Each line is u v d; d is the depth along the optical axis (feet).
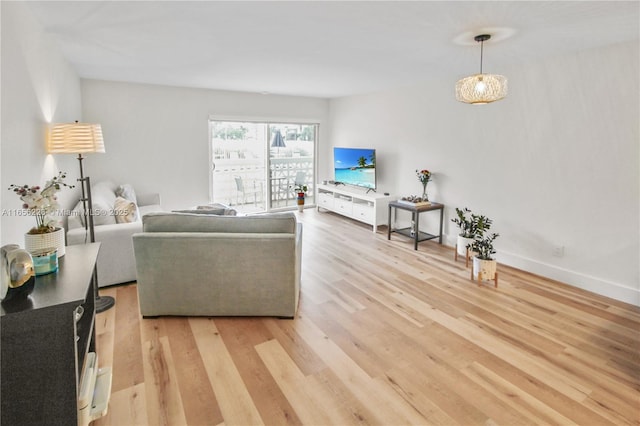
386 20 8.12
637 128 9.84
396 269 12.99
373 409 6.17
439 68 13.33
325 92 19.95
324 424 5.84
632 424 5.85
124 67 13.43
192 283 9.02
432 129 16.21
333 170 23.61
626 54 9.86
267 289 9.07
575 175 11.27
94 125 9.91
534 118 12.17
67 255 6.57
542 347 8.05
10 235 6.47
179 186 18.69
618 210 10.41
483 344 8.16
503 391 6.62
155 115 17.60
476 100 9.14
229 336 8.44
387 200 18.38
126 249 11.14
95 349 6.91
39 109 8.56
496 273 11.46
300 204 23.43
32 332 4.61
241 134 21.52
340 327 8.89
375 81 16.20
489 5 7.27
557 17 7.90
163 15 7.95
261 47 10.50
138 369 7.18
